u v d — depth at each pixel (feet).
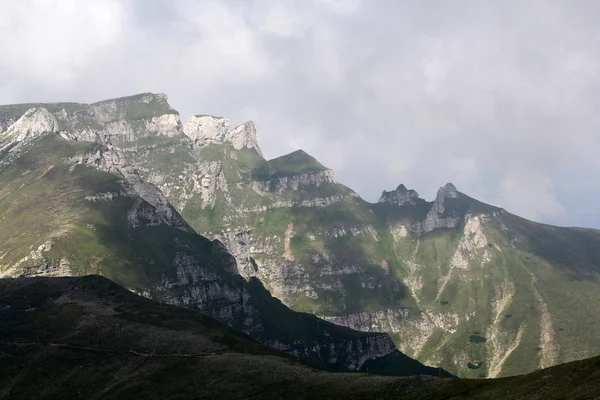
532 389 502.79
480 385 571.28
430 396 578.66
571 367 508.53
